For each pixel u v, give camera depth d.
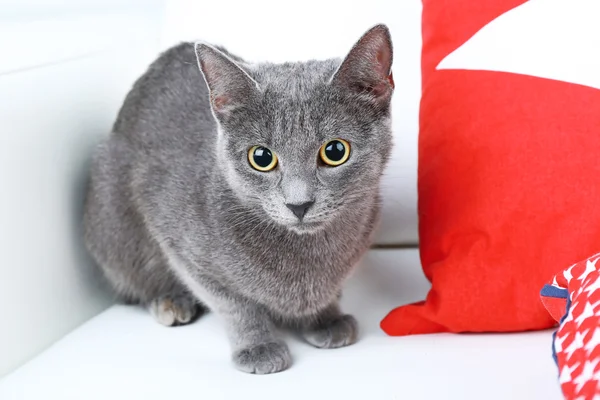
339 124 0.52
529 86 0.55
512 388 0.49
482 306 0.55
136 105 0.66
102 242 0.64
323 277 0.57
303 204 0.51
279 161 0.52
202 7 0.72
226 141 0.54
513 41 0.57
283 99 0.52
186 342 0.59
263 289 0.57
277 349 0.54
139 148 0.64
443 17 0.60
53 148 0.62
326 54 0.69
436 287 0.56
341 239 0.56
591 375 0.42
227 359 0.56
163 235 0.61
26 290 0.58
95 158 0.65
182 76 0.66
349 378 0.51
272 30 0.70
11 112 0.57
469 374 0.50
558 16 0.56
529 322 0.55
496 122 0.56
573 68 0.55
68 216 0.64
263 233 0.56
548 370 0.50
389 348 0.55
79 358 0.56
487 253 0.55
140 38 0.76
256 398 0.50
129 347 0.58
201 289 0.59
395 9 0.69
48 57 0.64
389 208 0.69
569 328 0.45
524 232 0.54
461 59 0.58
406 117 0.67
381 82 0.54
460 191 0.56
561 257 0.53
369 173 0.54
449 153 0.57
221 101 0.54
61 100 0.63
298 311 0.58
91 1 0.83
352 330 0.57
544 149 0.54
